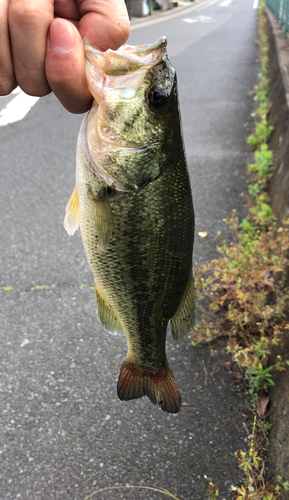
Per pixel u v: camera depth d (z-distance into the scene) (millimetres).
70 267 661
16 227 747
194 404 456
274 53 1402
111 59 238
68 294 611
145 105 253
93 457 417
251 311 481
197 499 381
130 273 281
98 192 264
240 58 1942
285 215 584
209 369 492
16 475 404
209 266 537
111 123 253
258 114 1153
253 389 450
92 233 275
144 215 266
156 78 252
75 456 418
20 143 1079
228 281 505
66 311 584
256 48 2158
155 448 421
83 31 228
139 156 258
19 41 200
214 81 1591
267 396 444
